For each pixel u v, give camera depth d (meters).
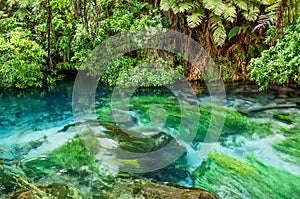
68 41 5.68
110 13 5.92
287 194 2.47
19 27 5.60
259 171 2.83
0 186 2.23
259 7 5.07
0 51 5.22
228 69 5.63
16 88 5.45
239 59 5.67
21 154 3.15
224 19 5.43
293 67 4.02
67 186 2.43
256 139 3.48
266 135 3.57
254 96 4.84
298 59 3.85
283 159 3.04
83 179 2.59
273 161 3.01
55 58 6.09
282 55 4.04
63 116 4.34
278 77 4.25
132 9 5.76
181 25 5.51
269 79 4.34
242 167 2.88
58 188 2.32
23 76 5.25
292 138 3.47
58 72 6.07
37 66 5.32
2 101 5.03
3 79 5.27
